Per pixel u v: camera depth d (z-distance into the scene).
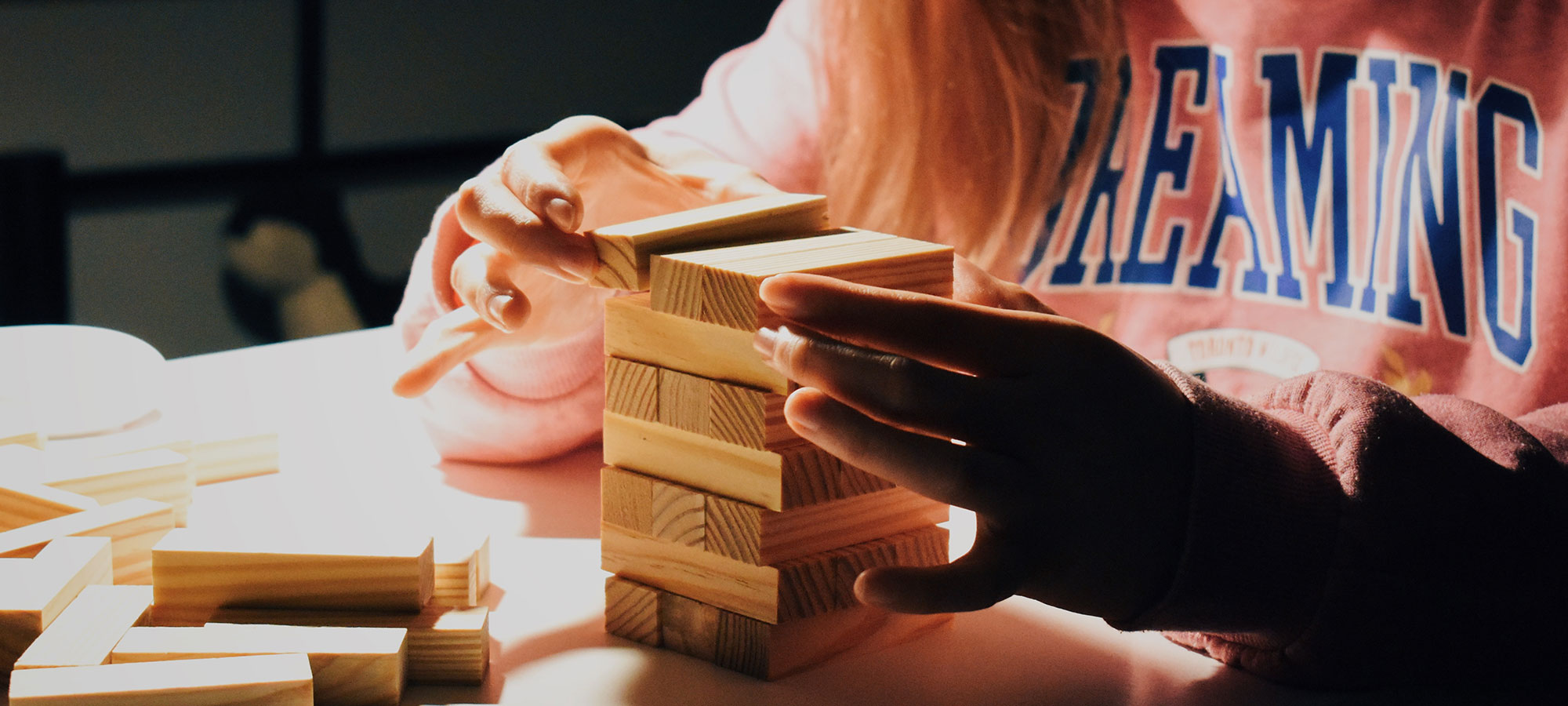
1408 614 0.61
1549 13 0.84
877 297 0.58
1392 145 0.89
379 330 0.98
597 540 0.72
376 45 2.66
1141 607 0.60
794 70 0.97
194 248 2.50
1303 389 0.66
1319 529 0.61
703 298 0.60
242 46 2.53
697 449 0.62
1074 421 0.58
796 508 0.61
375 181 2.68
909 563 0.64
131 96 2.45
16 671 0.59
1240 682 0.62
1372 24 0.89
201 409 0.85
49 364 0.80
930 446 0.58
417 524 0.73
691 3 3.03
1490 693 0.62
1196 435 0.60
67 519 0.67
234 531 0.64
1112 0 0.92
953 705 0.60
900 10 0.92
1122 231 0.95
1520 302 0.86
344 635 0.60
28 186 2.36
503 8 2.78
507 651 0.63
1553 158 0.84
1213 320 0.94
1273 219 0.92
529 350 0.77
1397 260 0.89
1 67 2.33
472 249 0.70
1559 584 0.63
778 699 0.61
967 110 0.93
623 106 3.01
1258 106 0.91
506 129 2.86
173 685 0.57
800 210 0.65
